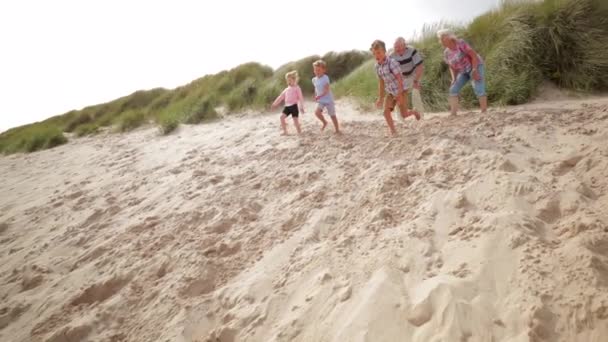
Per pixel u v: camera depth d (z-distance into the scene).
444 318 1.87
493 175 2.95
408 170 3.55
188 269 3.28
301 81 11.16
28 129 20.48
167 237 3.97
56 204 6.35
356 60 12.55
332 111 5.60
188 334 2.62
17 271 4.34
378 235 2.77
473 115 4.73
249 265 3.09
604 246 2.01
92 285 3.51
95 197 6.15
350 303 2.23
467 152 3.50
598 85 5.37
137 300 3.17
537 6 6.31
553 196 2.53
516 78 5.65
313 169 4.48
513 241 2.20
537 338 1.67
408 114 4.75
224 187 4.82
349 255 2.68
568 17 5.82
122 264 3.72
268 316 2.44
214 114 10.70
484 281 2.03
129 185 6.25
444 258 2.32
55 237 4.97
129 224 4.62
